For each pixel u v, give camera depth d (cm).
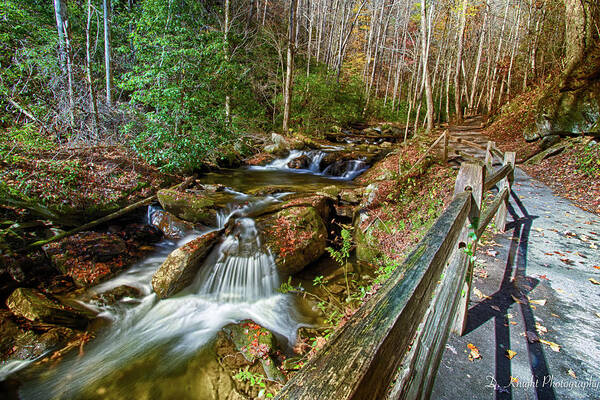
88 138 852
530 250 407
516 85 2417
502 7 2975
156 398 306
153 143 820
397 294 90
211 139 905
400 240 550
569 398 187
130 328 412
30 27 981
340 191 784
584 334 247
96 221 598
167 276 475
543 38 1831
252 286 501
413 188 698
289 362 345
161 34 851
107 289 479
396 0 3309
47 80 859
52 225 561
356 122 2638
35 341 361
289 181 1038
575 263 370
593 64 913
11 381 322
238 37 1739
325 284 507
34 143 674
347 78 3056
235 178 1038
